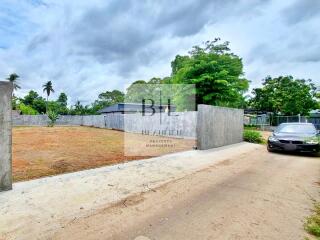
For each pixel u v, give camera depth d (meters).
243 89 18.14
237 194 4.64
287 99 29.95
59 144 11.58
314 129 10.20
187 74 17.34
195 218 3.55
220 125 11.29
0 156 4.30
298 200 4.35
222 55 17.50
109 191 4.64
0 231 3.01
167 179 5.61
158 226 3.29
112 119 25.12
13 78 52.56
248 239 2.96
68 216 3.51
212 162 7.68
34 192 4.39
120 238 2.95
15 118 34.59
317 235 3.08
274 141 9.62
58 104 61.66
